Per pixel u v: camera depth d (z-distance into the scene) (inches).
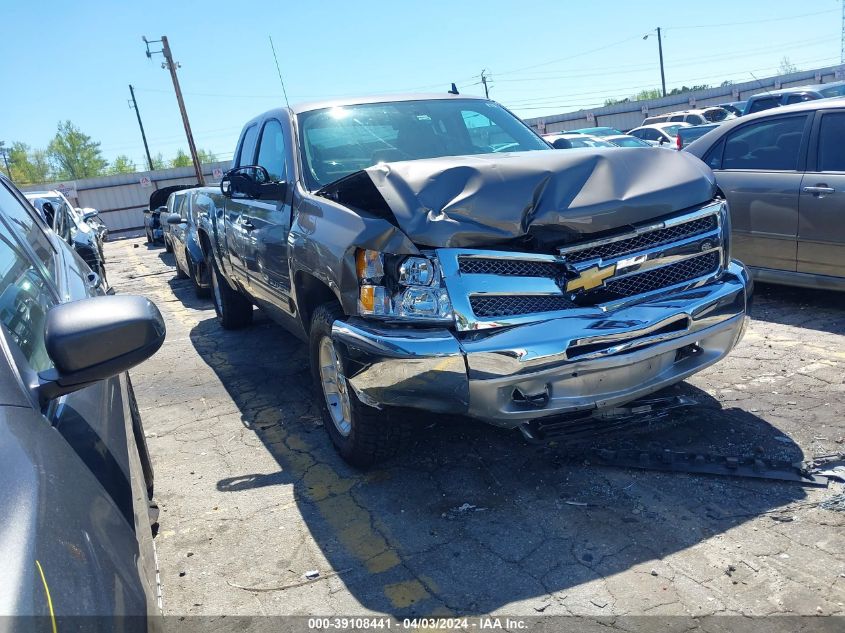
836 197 206.2
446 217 115.5
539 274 118.6
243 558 117.0
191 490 142.6
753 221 230.5
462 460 142.4
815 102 223.1
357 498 132.7
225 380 214.4
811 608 92.4
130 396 124.1
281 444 162.1
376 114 179.5
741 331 136.6
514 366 112.7
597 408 124.0
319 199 145.1
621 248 124.3
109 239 1143.0
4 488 46.2
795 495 117.9
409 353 113.2
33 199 332.2
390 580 107.6
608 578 102.3
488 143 178.9
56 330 59.2
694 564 103.4
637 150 135.8
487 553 111.3
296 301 157.1
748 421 146.2
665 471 129.0
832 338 194.9
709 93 1296.8
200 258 316.8
